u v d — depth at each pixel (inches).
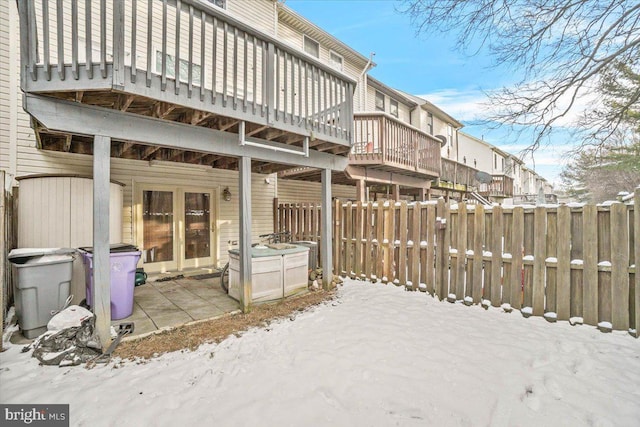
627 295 123.5
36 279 121.3
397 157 290.8
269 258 169.9
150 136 123.5
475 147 869.8
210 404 82.8
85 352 107.8
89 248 146.6
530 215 146.1
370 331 129.7
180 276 226.5
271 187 308.0
